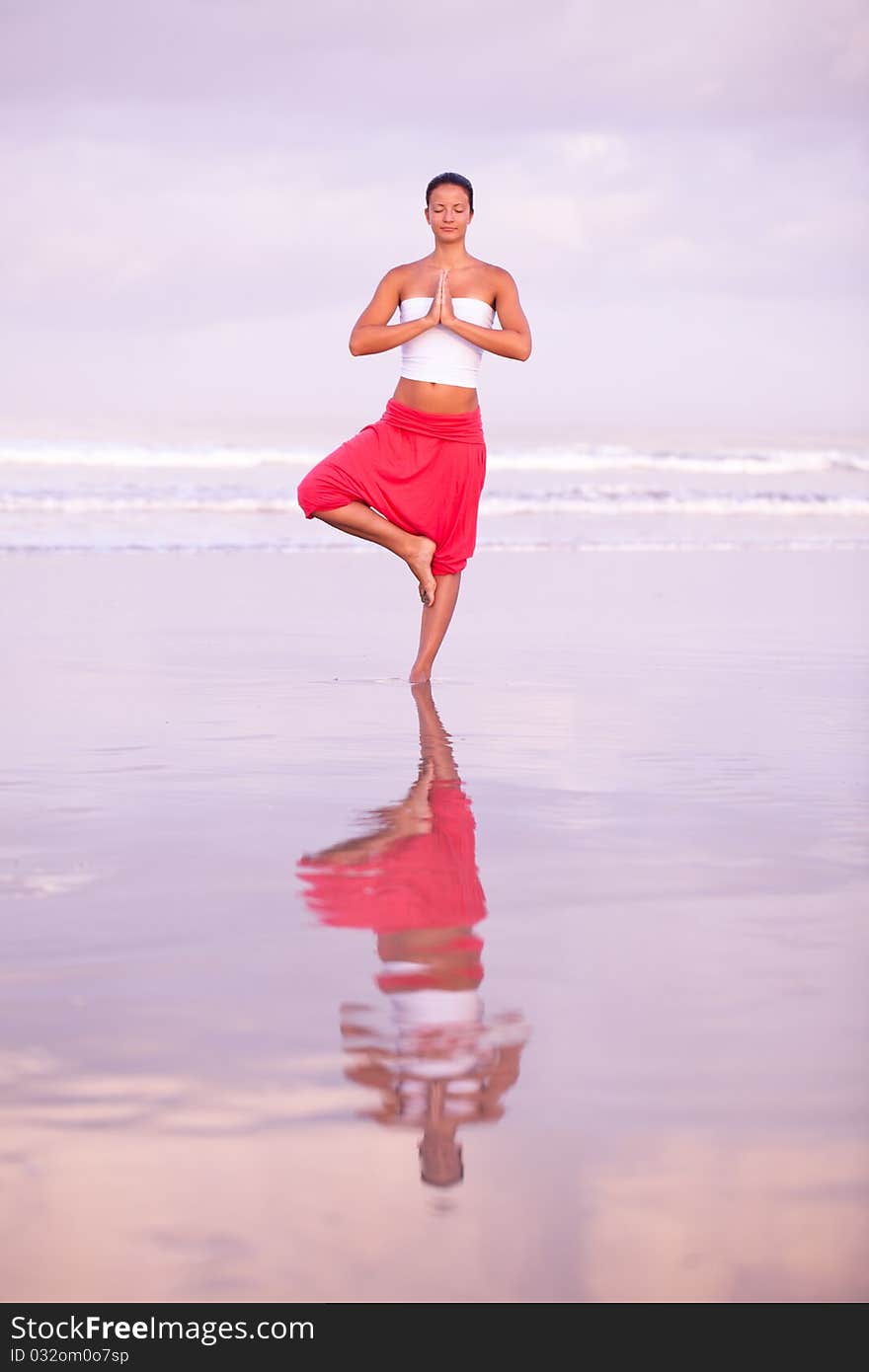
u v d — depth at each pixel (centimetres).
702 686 693
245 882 331
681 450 3566
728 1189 186
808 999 255
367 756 502
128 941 286
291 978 264
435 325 653
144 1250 173
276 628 912
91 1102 211
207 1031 238
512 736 546
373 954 278
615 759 501
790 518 2094
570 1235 177
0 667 721
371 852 361
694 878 337
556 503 2128
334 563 1377
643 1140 199
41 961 273
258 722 575
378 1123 204
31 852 359
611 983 262
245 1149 197
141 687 666
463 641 867
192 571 1270
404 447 665
